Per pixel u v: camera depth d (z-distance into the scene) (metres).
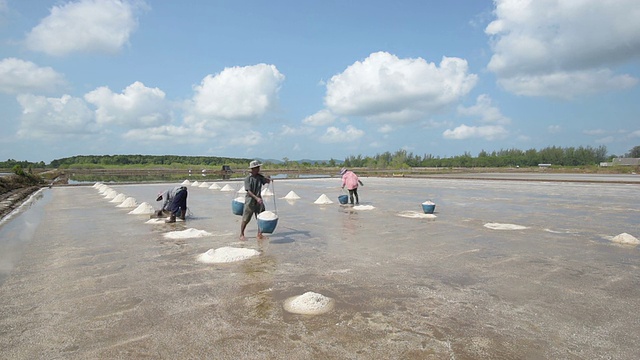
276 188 21.52
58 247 6.72
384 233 7.82
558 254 6.05
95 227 8.75
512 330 3.38
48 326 3.51
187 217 10.16
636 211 10.99
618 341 3.17
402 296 4.21
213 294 4.30
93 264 5.59
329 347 3.08
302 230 8.19
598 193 17.09
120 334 3.33
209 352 3.01
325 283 4.66
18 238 7.57
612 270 5.16
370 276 4.92
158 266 5.44
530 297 4.17
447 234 7.69
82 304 4.03
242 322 3.57
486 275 4.96
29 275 5.08
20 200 15.70
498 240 7.11
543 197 15.32
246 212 7.16
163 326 3.48
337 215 10.44
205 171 37.78
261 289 4.45
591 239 7.17
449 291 4.37
